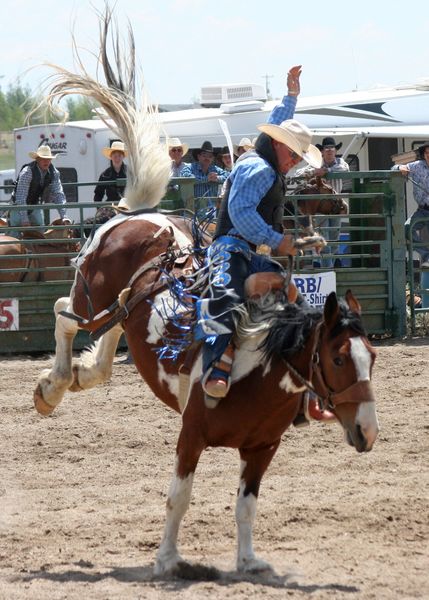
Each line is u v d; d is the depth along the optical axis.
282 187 10.62
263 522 11.80
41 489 13.42
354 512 12.09
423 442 15.26
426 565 10.27
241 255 10.50
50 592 9.48
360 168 31.62
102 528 11.74
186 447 10.22
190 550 10.88
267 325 9.93
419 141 31.58
